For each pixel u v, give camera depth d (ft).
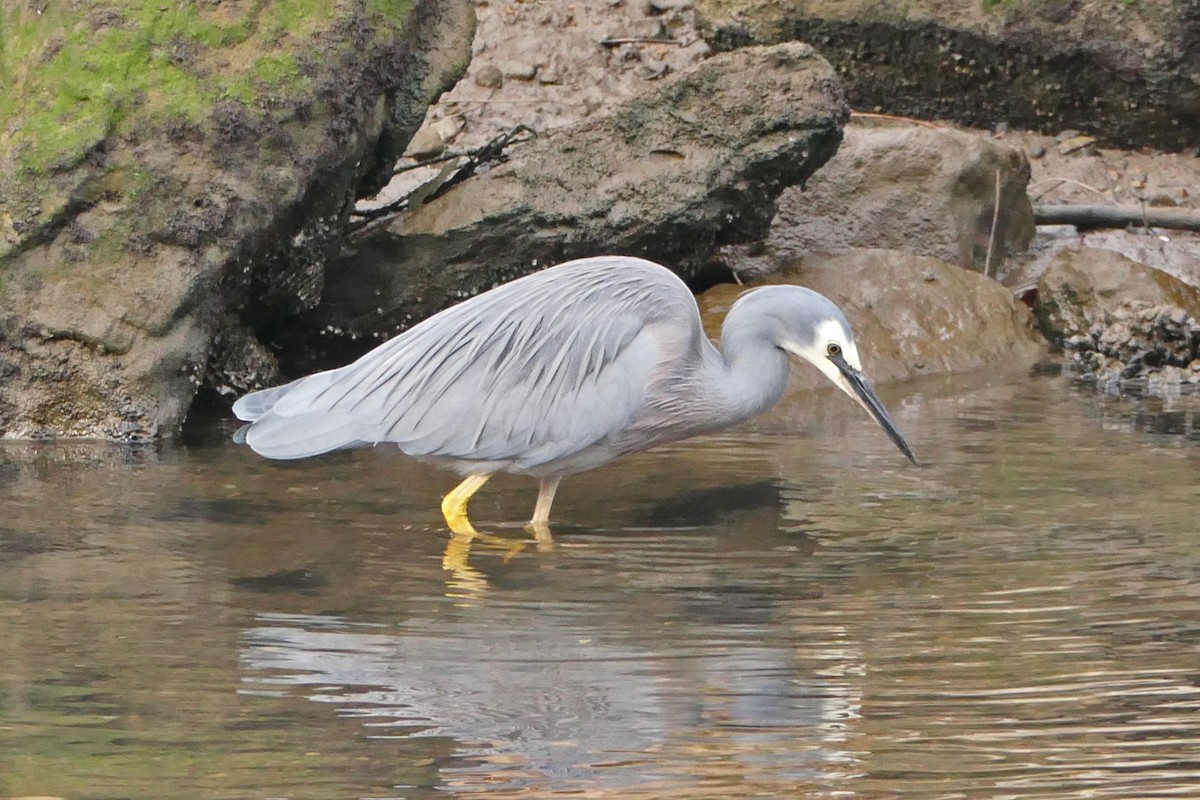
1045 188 64.44
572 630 29.86
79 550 34.53
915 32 64.69
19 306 44.45
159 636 29.35
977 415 47.83
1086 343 55.31
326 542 35.42
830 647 28.91
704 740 25.00
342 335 53.06
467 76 66.08
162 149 44.37
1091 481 40.06
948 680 27.37
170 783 23.48
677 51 68.23
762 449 43.93
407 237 51.47
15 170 43.75
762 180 53.83
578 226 52.08
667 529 36.63
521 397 36.91
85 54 44.37
